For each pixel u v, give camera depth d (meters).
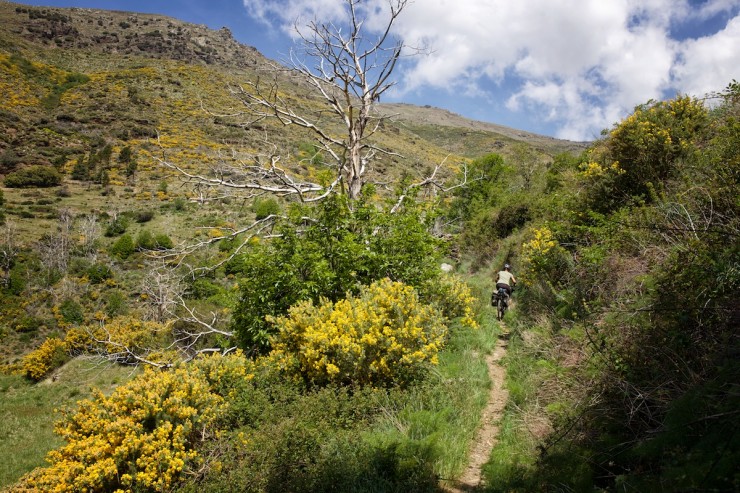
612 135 9.88
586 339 5.40
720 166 5.29
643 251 5.89
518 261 13.47
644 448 3.22
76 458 5.43
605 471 3.57
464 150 153.88
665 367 3.95
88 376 24.92
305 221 9.73
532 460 4.20
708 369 3.51
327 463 4.63
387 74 12.30
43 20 146.62
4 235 42.53
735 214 4.51
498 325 10.26
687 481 2.55
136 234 44.16
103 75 89.19
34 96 76.88
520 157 25.83
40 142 66.19
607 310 5.37
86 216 48.88
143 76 88.81
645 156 8.87
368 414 5.93
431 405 5.88
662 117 9.14
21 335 31.00
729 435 2.66
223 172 11.02
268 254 9.14
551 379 5.55
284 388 6.35
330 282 8.46
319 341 6.53
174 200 52.56
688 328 3.97
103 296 33.78
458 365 7.23
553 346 6.57
